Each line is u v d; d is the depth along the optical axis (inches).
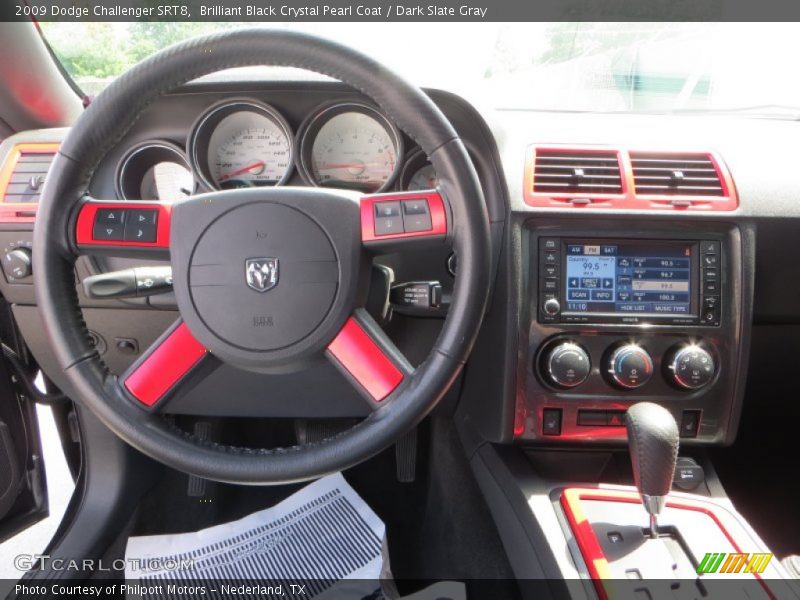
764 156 44.5
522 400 43.2
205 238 31.4
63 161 30.7
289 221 31.3
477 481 53.4
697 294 42.8
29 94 50.8
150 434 31.3
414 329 48.6
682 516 39.4
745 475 57.1
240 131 48.0
